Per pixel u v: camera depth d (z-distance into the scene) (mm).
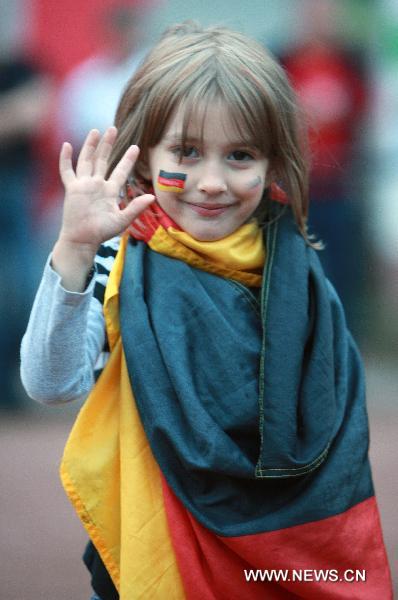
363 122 15906
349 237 16578
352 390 6738
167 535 6219
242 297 6438
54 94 15164
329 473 6367
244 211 6461
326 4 15586
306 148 6789
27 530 11070
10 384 15328
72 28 15641
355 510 6465
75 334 6070
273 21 15758
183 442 6129
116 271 6473
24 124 14828
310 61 15570
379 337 18203
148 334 6234
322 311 6516
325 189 16188
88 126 15039
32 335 6098
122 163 6145
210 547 6219
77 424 6344
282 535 6223
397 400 16312
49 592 9625
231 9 15922
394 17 15859
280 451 6191
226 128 6277
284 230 6645
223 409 6211
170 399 6180
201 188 6324
